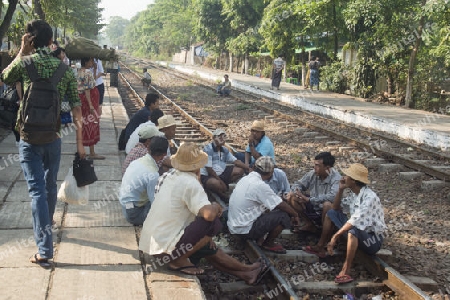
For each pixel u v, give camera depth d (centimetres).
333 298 515
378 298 504
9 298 408
